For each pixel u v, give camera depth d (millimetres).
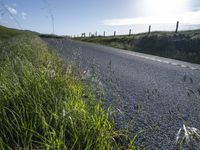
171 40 19531
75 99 2480
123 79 5375
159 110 3172
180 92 4461
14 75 2861
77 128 1909
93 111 2230
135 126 2502
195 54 15000
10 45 6484
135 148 2023
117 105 2982
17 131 1828
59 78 3070
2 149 1555
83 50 13547
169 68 8484
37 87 2539
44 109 2064
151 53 18172
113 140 2047
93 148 1725
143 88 4570
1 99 2193
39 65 3982
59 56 5246
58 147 1557
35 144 1761
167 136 2314
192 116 3027
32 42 8203
